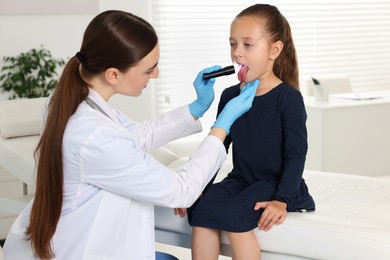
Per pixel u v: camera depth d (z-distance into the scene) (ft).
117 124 5.56
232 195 6.70
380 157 14.58
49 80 15.35
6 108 9.93
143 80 5.64
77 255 5.54
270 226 6.37
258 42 6.39
